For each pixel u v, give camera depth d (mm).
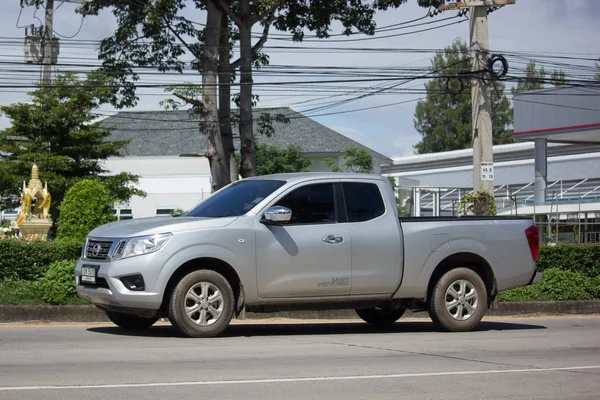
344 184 12742
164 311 11719
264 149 55875
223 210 12500
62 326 13883
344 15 32188
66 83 37969
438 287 13211
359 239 12523
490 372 9391
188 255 11484
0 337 11930
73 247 17141
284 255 12055
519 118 44750
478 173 24438
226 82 31359
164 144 60562
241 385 8250
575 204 41625
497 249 13578
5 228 28922
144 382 8297
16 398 7438
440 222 13234
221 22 31531
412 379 8820
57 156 37094
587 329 14688
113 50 31250
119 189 39250
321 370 9258
